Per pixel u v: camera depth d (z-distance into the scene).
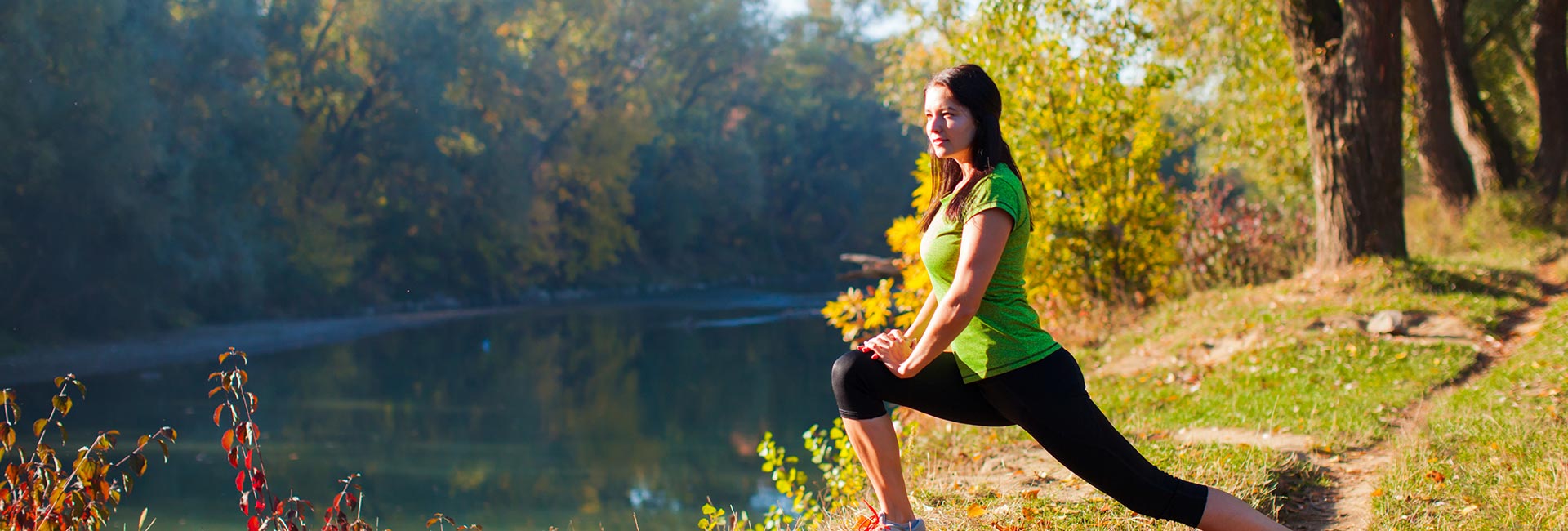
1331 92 10.12
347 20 34.59
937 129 2.70
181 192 25.44
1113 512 3.81
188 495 9.88
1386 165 9.93
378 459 12.08
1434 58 13.94
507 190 39.62
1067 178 10.53
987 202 2.59
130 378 19.72
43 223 22.28
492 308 38.47
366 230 36.53
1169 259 10.80
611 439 13.34
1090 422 2.70
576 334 29.16
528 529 8.82
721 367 20.83
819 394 16.95
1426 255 11.53
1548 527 3.49
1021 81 10.29
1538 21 14.98
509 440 13.30
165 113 25.33
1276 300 9.45
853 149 61.34
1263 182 18.16
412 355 24.23
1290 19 10.38
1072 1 10.14
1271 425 5.57
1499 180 15.26
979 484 4.48
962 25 11.64
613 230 46.88
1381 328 8.12
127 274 24.34
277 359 23.00
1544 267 10.52
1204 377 7.46
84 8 22.14
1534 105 20.08
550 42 44.09
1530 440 4.59
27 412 15.64
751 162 53.91
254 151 28.86
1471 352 7.23
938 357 2.83
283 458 12.09
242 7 28.20
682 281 51.84
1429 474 4.21
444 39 36.16
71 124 22.33
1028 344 2.69
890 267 9.38
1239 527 2.69
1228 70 17.06
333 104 34.28
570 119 45.31
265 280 30.20
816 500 5.62
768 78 55.66
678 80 51.62
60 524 3.47
